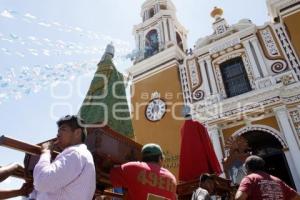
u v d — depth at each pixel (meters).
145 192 3.10
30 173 2.76
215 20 18.11
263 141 14.61
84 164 2.46
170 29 19.64
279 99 12.88
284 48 14.46
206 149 5.88
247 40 15.62
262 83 13.95
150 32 20.78
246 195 3.94
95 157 3.08
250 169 4.42
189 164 5.68
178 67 17.42
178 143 14.67
